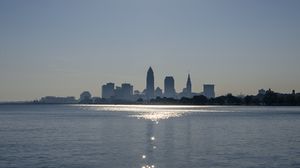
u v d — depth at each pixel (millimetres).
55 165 66062
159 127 145500
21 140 100438
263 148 85875
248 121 183500
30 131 127125
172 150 82812
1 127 145125
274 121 182875
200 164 67312
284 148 85875
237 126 151250
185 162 69125
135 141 98938
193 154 77438
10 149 83438
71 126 149875
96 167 64750
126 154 77188
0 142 95750
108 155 75750
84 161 69688
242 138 106500
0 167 64562
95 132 123625
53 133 119750
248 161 69938
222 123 169125
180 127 145875
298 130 132750
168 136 111812
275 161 69938
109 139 103062
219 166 65750
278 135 115125
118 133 120438
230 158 73000
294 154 77375
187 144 93000
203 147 87500
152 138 106125
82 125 155500
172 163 68250
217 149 84312
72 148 85125
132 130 132000
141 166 65875
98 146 88562
